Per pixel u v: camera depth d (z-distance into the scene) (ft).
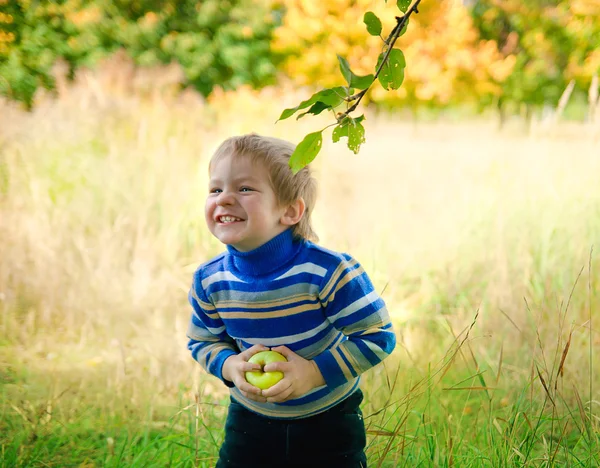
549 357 11.07
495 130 31.04
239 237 6.64
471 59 55.36
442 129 34.24
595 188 17.57
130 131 23.82
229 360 6.94
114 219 18.60
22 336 13.62
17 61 50.34
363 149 28.81
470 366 11.51
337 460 6.99
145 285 14.87
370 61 51.19
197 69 57.06
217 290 7.06
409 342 12.51
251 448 7.12
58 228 17.56
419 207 21.26
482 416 10.12
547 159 20.11
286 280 6.72
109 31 55.72
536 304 12.53
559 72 62.49
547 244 14.93
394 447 8.39
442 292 15.57
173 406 10.62
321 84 53.47
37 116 23.94
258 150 6.77
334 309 6.72
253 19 59.16
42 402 10.67
